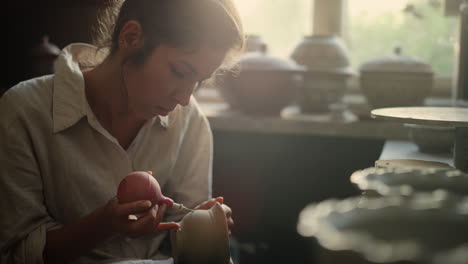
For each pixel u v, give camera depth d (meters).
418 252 0.42
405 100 2.00
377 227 0.50
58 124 1.06
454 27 2.43
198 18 0.91
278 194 2.54
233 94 2.28
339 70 2.25
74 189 1.09
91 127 1.10
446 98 2.46
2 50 2.79
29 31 2.74
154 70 0.95
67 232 0.99
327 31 2.55
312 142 2.44
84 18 2.65
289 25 2.76
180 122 1.24
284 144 2.49
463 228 0.48
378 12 2.60
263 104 2.25
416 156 1.61
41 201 1.08
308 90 2.31
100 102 1.11
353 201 0.55
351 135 2.14
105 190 1.11
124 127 1.15
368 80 2.04
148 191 0.93
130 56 1.00
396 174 0.71
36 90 1.09
